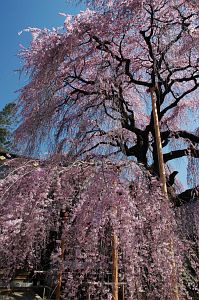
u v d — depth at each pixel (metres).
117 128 6.36
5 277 3.50
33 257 3.65
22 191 3.73
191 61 7.76
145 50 8.02
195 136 7.41
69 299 3.10
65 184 3.87
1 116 18.95
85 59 7.10
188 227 4.70
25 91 6.83
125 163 3.86
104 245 3.15
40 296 4.78
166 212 3.45
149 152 7.70
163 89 7.92
